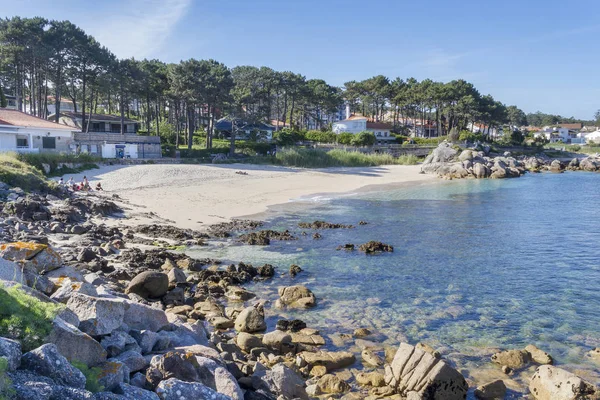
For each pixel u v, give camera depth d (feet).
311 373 41.98
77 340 25.76
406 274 74.64
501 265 80.23
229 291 63.41
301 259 83.35
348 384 40.01
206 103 282.15
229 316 55.26
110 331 30.68
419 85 476.95
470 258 84.89
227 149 275.18
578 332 52.75
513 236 104.37
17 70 248.93
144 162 211.41
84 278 45.32
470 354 47.06
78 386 21.70
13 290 26.55
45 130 185.98
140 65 285.43
